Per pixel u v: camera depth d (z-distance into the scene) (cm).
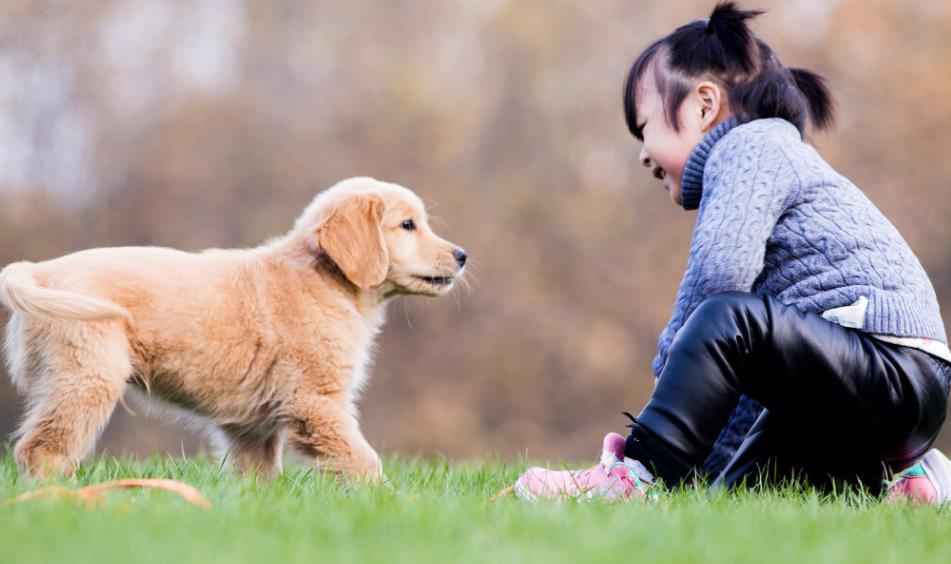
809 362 623
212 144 3597
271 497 609
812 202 666
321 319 822
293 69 3788
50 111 3503
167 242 3472
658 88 748
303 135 3688
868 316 639
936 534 522
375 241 859
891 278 653
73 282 759
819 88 772
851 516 572
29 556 441
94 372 748
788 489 643
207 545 464
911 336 642
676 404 621
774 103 719
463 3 3925
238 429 836
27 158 3459
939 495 696
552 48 3909
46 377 752
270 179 3606
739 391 631
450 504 593
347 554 452
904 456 655
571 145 3828
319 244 841
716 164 680
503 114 3869
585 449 3331
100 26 3566
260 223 3531
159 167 3506
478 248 3572
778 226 666
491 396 3366
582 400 3384
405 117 3700
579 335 3450
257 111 3669
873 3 3759
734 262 642
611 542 474
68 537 474
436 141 3706
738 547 476
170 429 2911
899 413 633
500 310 3475
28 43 3509
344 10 3869
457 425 3244
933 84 3688
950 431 3091
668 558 451
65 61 3531
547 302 3516
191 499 586
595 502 593
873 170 3662
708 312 627
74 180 3484
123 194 3500
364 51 3841
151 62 3597
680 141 741
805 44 3712
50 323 752
